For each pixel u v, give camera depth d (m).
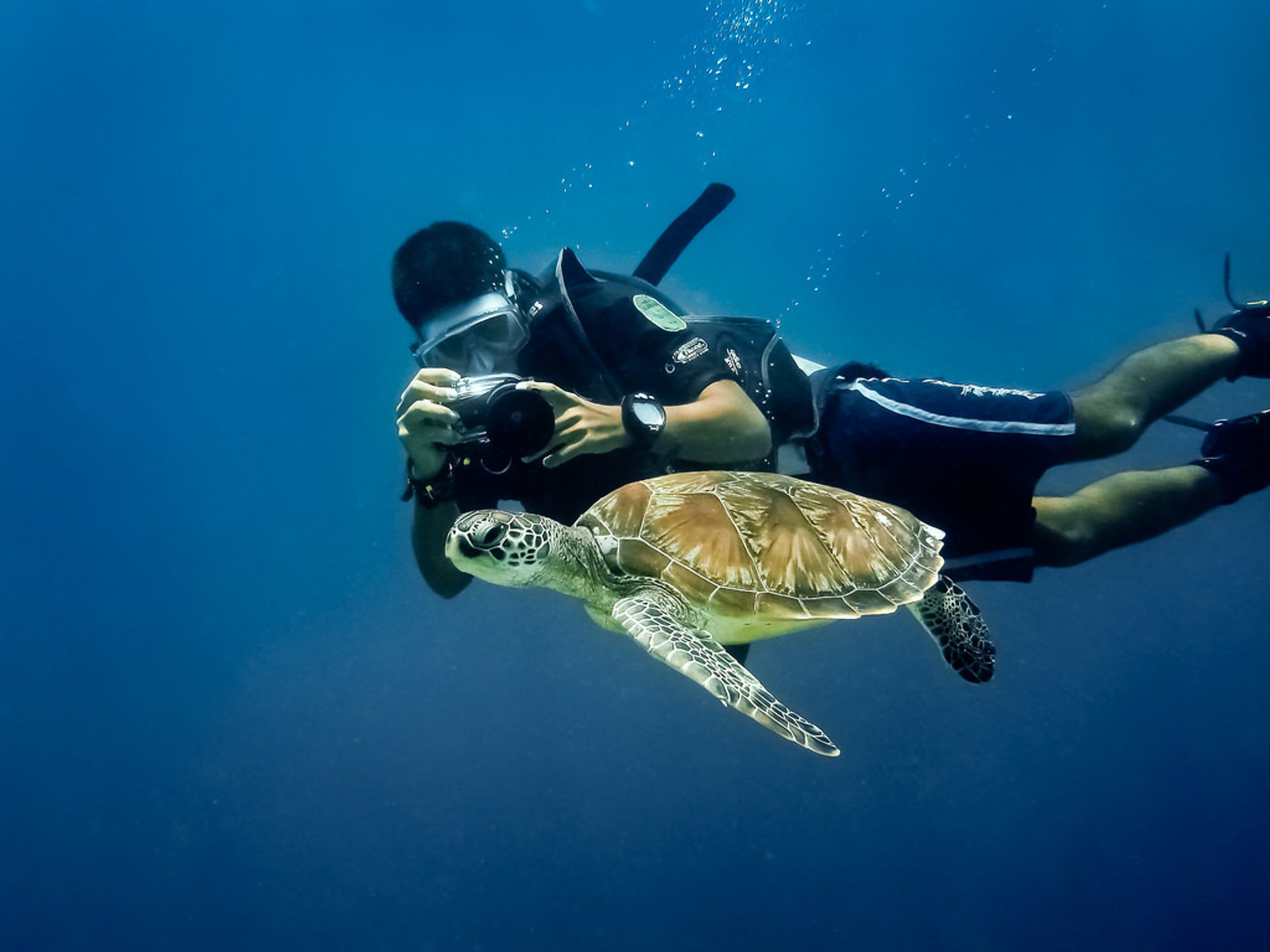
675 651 1.04
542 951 3.27
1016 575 1.55
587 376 1.30
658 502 1.25
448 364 1.32
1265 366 1.68
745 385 1.36
